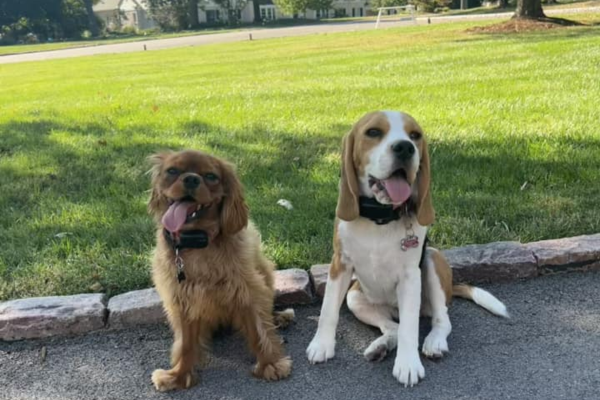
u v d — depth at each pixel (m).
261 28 19.41
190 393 1.09
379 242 1.11
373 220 1.10
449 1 19.33
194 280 1.11
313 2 24.64
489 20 10.73
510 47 5.50
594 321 1.22
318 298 1.39
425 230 1.16
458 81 3.73
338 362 1.16
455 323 1.25
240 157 2.24
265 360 1.13
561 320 1.23
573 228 1.54
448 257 1.42
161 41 14.65
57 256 1.55
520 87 3.36
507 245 1.45
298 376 1.12
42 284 1.42
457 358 1.14
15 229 1.71
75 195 1.98
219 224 1.11
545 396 1.01
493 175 1.92
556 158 2.00
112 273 1.44
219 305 1.14
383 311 1.24
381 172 1.04
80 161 2.33
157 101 3.75
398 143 1.03
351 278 1.24
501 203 1.70
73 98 4.33
